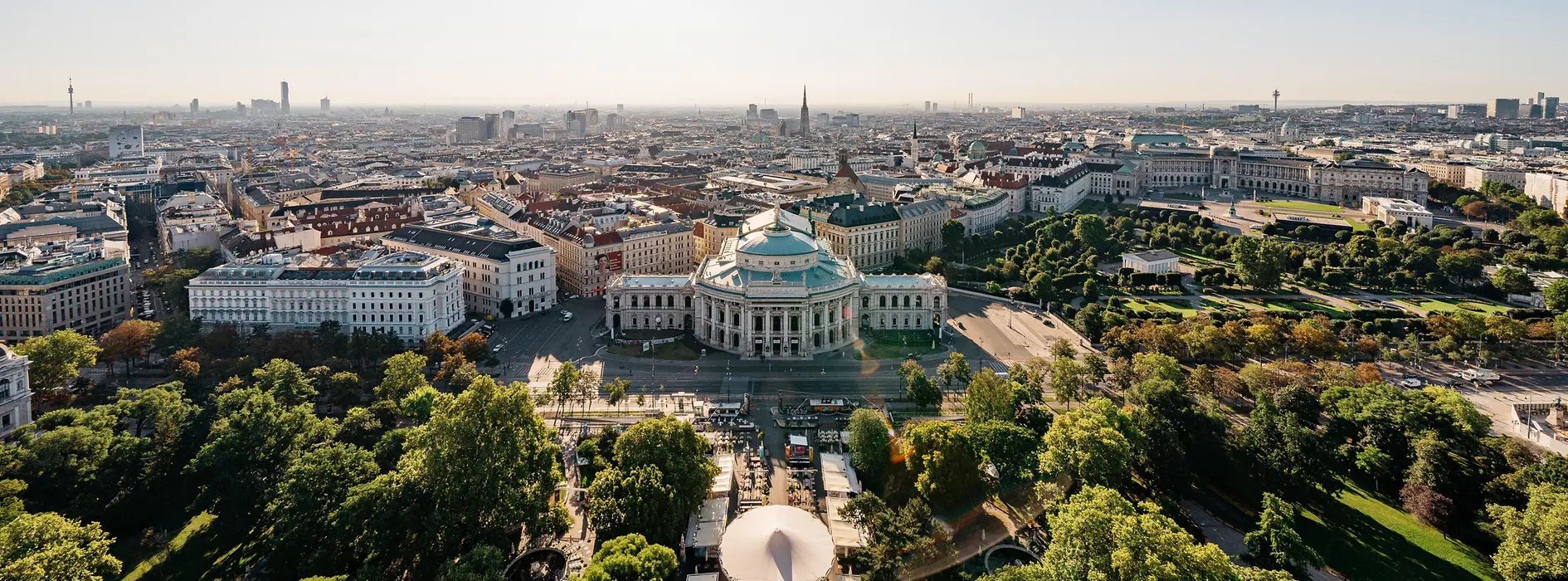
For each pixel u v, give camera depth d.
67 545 183.62
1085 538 183.75
